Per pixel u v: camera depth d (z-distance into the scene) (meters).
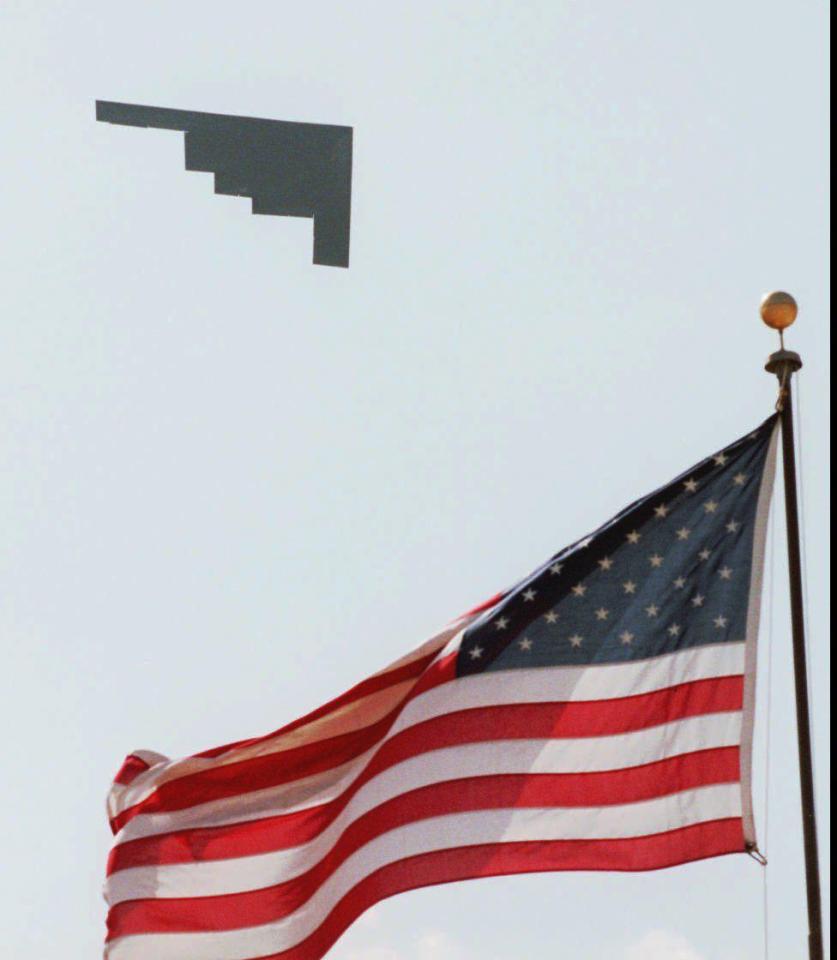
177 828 79.88
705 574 75.31
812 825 66.44
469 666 76.12
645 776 74.00
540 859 74.12
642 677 74.88
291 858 79.50
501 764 75.06
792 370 73.38
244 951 79.00
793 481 72.75
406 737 76.19
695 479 75.81
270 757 79.44
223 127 80.81
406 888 75.12
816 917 65.81
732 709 74.06
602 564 75.94
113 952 79.44
